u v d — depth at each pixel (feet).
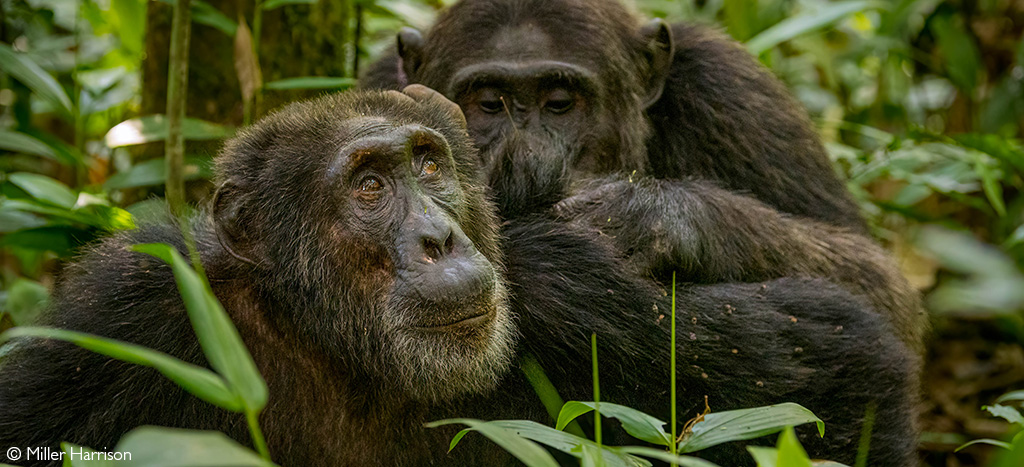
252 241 26.68
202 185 44.06
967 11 59.93
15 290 36.35
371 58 49.75
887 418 28.17
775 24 56.70
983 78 59.41
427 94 28.66
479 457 27.50
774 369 27.14
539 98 36.65
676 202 31.68
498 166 33.71
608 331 27.09
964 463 42.57
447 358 24.20
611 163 37.86
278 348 26.99
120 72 54.49
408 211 24.79
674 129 40.70
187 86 45.70
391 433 27.12
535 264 28.07
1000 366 48.44
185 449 13.69
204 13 40.88
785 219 35.27
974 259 49.83
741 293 28.76
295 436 26.94
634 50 39.88
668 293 27.94
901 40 60.75
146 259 26.35
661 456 17.67
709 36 42.68
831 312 29.07
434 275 24.17
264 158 26.63
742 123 39.96
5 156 51.55
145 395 25.05
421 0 62.64
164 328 25.35
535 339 27.50
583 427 29.73
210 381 15.92
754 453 16.99
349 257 25.26
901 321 36.45
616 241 30.68
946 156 47.75
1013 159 45.96
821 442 27.55
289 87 40.27
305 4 45.78
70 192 37.50
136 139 40.24
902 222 56.54
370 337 25.46
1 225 37.70
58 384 24.88
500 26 37.22
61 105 42.32
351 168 24.94
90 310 25.62
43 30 54.85
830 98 63.00
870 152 49.24
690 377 27.09
